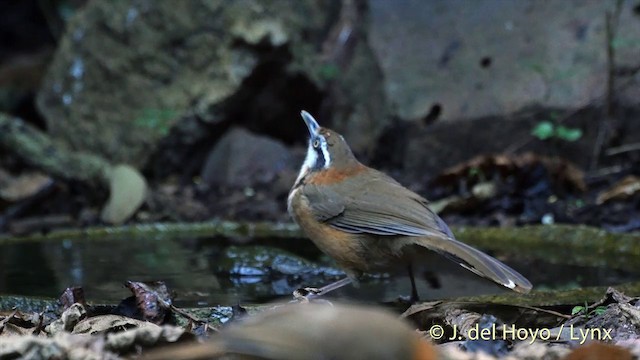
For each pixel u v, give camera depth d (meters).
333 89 15.08
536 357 5.68
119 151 15.00
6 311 6.94
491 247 10.23
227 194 13.56
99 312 6.88
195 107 14.65
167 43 15.00
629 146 12.88
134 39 15.19
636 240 9.61
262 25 14.60
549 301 7.20
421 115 14.05
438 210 11.95
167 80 14.99
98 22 15.54
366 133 14.93
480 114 13.59
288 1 14.93
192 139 14.73
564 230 10.09
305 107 15.10
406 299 7.72
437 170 13.85
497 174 12.73
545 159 12.67
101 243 10.84
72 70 15.66
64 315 6.46
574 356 5.37
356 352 4.59
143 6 15.21
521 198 12.18
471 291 8.56
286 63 14.67
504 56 13.92
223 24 14.73
